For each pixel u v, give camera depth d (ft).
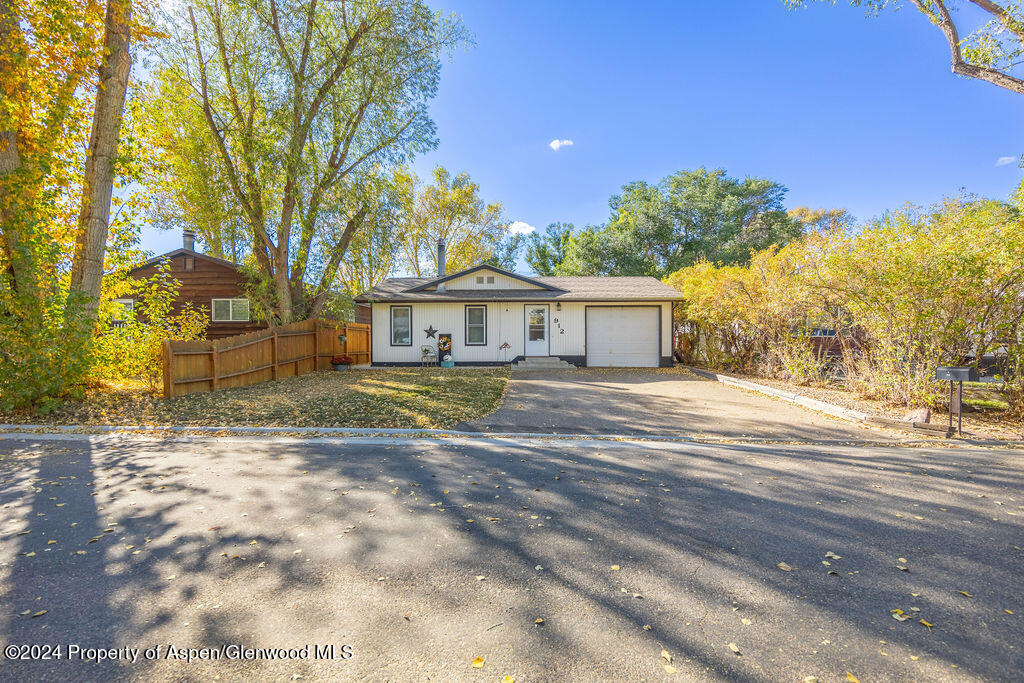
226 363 35.94
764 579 9.08
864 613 7.94
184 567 9.49
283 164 45.83
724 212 107.45
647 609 8.05
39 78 27.14
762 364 43.39
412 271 116.37
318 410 26.99
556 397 32.68
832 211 103.86
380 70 49.44
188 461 17.49
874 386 29.55
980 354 25.45
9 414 25.58
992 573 9.29
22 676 6.40
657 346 57.00
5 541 10.71
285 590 8.64
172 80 44.86
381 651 6.95
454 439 21.27
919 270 25.73
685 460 17.79
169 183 47.62
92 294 29.71
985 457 18.22
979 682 6.28
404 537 10.95
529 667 6.60
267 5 45.85
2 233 26.40
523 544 10.61
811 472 16.19
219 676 6.41
